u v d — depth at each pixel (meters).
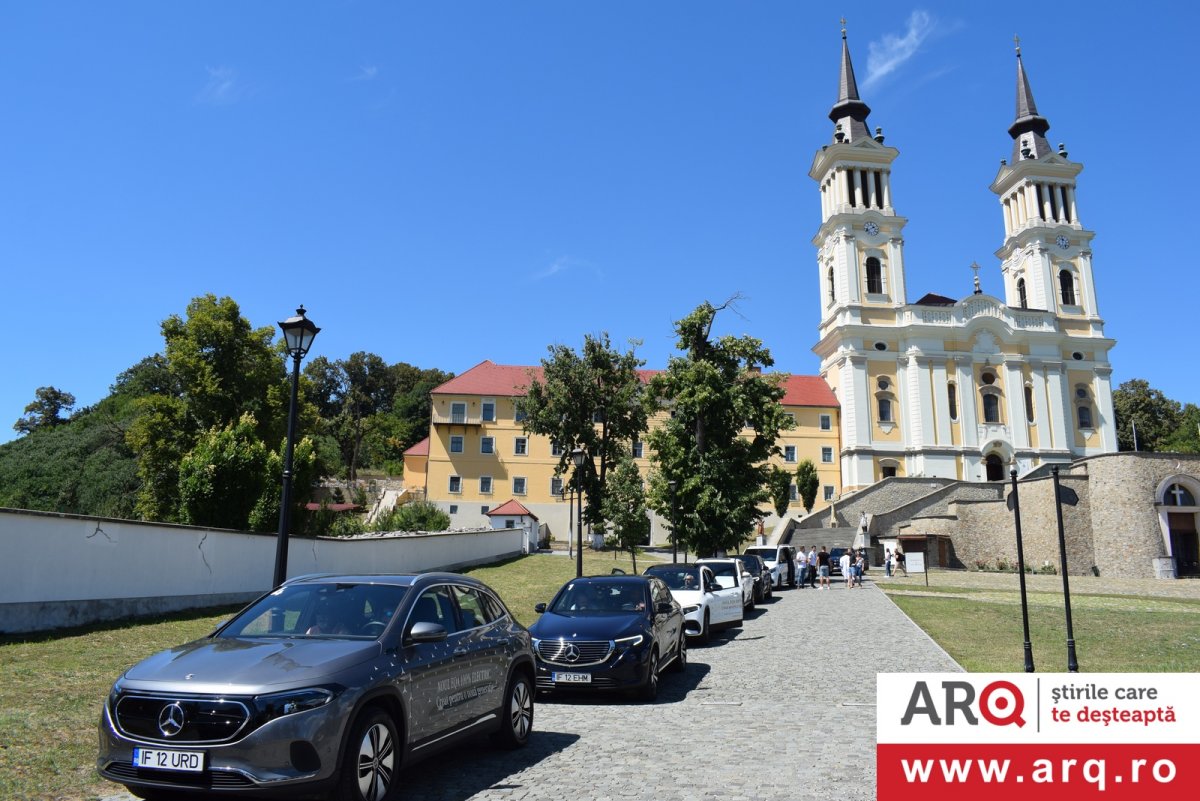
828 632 19.94
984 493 56.69
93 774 7.09
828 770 7.59
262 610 7.44
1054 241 77.50
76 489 52.84
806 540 57.09
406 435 115.25
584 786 7.09
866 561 51.94
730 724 9.98
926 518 51.62
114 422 60.00
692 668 15.02
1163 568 41.66
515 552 46.25
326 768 5.73
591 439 48.66
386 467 108.19
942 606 25.95
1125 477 43.53
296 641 6.70
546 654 11.77
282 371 47.69
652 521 66.75
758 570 29.88
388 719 6.41
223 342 44.97
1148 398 100.81
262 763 5.54
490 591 9.14
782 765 7.81
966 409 71.00
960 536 50.09
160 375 51.69
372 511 74.50
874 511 60.16
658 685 13.30
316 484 47.69
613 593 13.34
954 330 71.88
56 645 12.62
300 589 7.70
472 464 67.94
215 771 5.50
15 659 11.45
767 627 21.45
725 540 38.25
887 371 72.12
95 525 14.95
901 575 44.25
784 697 11.95
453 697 7.41
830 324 76.44
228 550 18.75
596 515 46.91
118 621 15.11
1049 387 72.56
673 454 38.69
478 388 69.50
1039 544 46.06
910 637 18.66
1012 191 81.44
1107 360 75.00
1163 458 43.59
